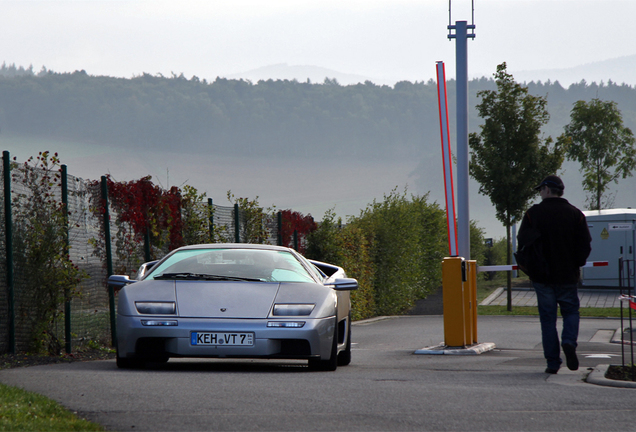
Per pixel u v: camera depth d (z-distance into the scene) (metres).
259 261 26.23
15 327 28.30
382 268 74.88
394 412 15.67
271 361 30.08
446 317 33.50
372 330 53.38
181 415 15.05
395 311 78.50
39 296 29.48
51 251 29.41
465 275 33.41
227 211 48.38
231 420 14.63
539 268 23.38
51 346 30.17
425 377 21.94
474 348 33.56
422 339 44.97
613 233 93.56
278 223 57.31
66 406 15.92
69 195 31.30
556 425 14.62
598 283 94.19
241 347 22.44
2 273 27.77
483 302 85.81
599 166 115.19
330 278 27.94
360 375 22.42
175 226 40.91
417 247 89.56
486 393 18.28
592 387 19.59
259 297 23.53
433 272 107.81
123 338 22.94
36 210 29.41
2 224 27.77
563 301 23.56
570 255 23.45
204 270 25.61
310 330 22.89
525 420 15.04
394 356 32.38
